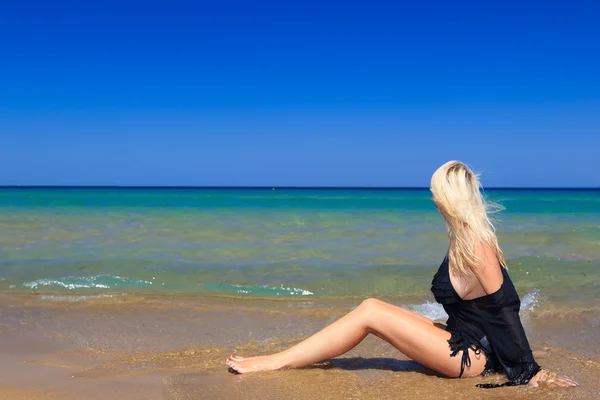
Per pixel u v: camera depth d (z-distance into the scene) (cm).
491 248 313
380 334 342
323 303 601
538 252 923
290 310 565
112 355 399
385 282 702
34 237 1105
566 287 667
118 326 491
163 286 679
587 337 453
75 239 1080
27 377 340
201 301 605
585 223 1381
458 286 321
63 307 566
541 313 542
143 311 553
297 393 308
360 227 1302
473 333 327
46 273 741
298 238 1111
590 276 727
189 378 337
